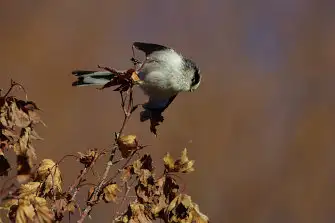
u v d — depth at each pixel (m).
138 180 5.80
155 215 5.79
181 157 5.89
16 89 5.64
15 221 5.43
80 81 7.20
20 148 5.61
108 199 5.77
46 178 5.67
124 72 5.97
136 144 5.83
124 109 5.97
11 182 5.66
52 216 5.48
